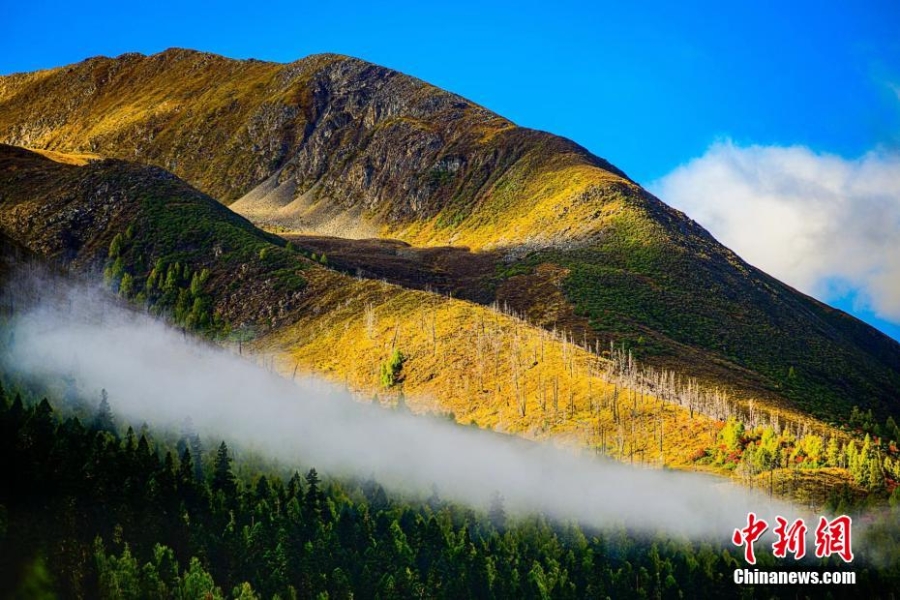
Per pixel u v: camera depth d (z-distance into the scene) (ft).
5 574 471.21
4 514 486.79
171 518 540.11
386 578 542.16
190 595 480.23
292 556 537.65
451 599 548.31
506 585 561.02
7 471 522.88
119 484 546.26
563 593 561.02
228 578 517.14
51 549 488.02
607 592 577.43
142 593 477.36
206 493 577.43
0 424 549.54
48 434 559.38
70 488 524.93
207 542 529.45
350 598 525.34
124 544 508.94
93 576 484.33
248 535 538.06
